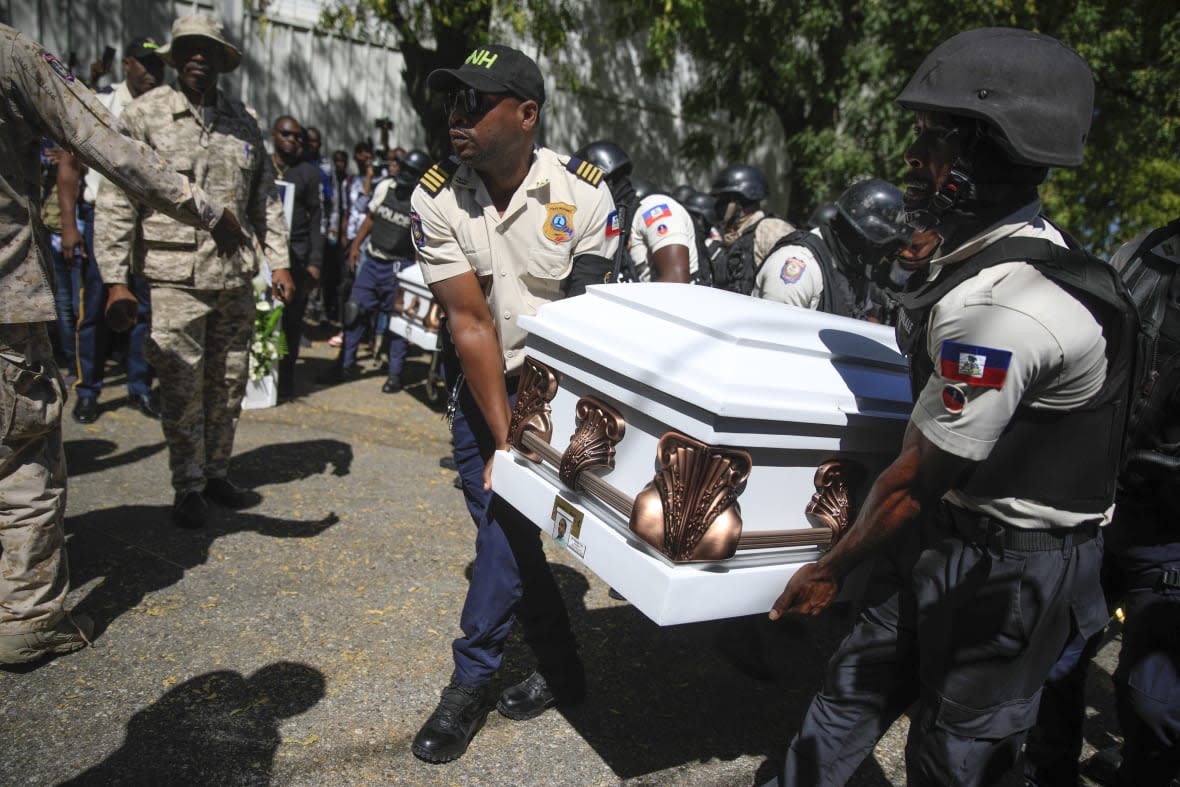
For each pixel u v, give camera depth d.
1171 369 2.21
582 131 12.07
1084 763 2.77
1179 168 9.83
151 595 3.18
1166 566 2.23
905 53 8.48
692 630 3.37
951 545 1.74
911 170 1.70
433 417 6.25
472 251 2.38
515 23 7.40
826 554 1.81
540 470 2.23
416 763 2.42
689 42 9.60
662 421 1.80
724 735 2.72
